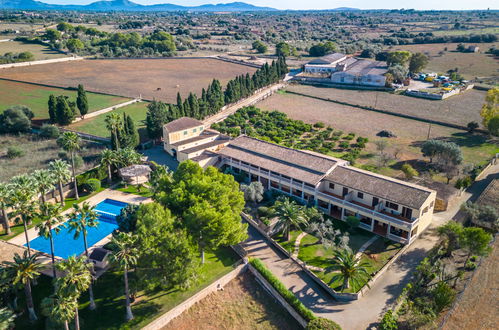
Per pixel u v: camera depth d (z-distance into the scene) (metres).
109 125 97.06
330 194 79.69
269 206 80.94
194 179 63.47
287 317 54.06
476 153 109.50
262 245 69.00
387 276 60.75
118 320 51.22
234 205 64.19
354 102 164.12
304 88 190.88
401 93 177.25
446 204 78.94
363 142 114.81
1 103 151.00
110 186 90.62
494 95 120.69
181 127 107.81
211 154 96.75
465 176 91.88
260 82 178.00
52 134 116.00
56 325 47.72
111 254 48.41
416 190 70.94
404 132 128.88
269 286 58.06
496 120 116.19
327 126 134.12
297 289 58.31
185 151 99.50
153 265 50.41
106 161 88.81
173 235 51.84
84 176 87.69
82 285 45.00
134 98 164.12
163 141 113.69
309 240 70.00
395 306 54.16
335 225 74.00
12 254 64.12
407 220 69.38
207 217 55.38
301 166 83.56
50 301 44.06
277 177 85.00
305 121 140.12
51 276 58.78
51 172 74.31
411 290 56.88
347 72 196.75
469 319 50.34
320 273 61.00
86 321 50.97
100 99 161.88
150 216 52.06
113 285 57.50
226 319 53.88
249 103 161.38
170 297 55.38
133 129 106.75
